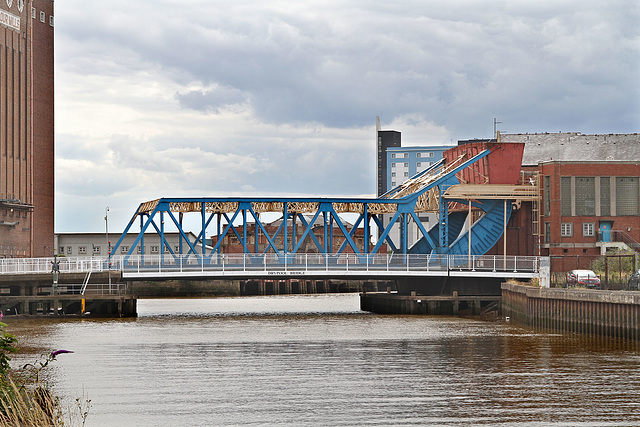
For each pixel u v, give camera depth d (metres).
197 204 80.56
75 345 53.09
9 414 23.17
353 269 77.75
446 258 80.62
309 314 80.25
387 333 60.16
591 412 33.53
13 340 25.41
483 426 31.48
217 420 32.56
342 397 36.41
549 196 82.88
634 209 83.19
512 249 85.81
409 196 81.38
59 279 73.94
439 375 41.56
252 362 45.88
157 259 76.81
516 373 41.94
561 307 60.09
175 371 43.03
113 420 32.59
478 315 78.00
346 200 80.44
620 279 67.88
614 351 48.84
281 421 32.34
